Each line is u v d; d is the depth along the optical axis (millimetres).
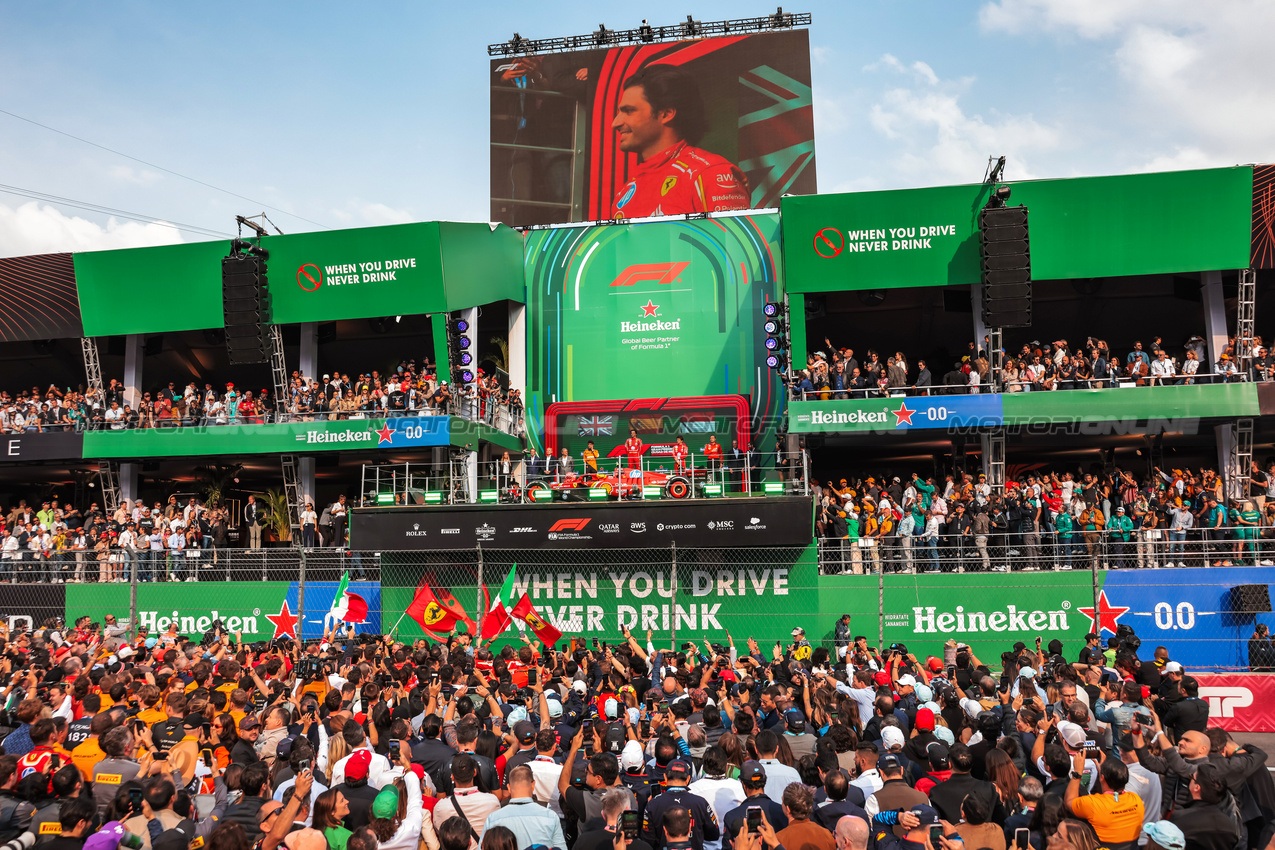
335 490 38531
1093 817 6922
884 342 32250
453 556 22750
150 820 6621
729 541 21188
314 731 9680
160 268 28781
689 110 34562
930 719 8555
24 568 27219
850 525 23109
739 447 29344
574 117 35219
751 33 34469
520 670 13336
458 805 7402
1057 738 8883
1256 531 21812
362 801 7219
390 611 22797
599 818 6836
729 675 13359
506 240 30031
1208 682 17969
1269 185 23766
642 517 21531
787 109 33969
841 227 25406
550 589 22328
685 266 30219
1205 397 23547
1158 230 24594
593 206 34750
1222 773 7781
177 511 28875
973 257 25281
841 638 19797
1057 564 21875
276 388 28328
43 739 8805
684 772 7281
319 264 27344
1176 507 22203
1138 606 20578
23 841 6891
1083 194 24500
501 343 31000
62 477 35500
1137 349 24750
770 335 25234
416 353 33938
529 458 29594
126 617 25047
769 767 8156
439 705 11172
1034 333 31328
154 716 10148
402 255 26891
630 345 30203
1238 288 26844
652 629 21859
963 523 22078
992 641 21031
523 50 35781
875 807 7152
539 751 8602
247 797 7262
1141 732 8609
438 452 27203
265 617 24297
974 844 6746
